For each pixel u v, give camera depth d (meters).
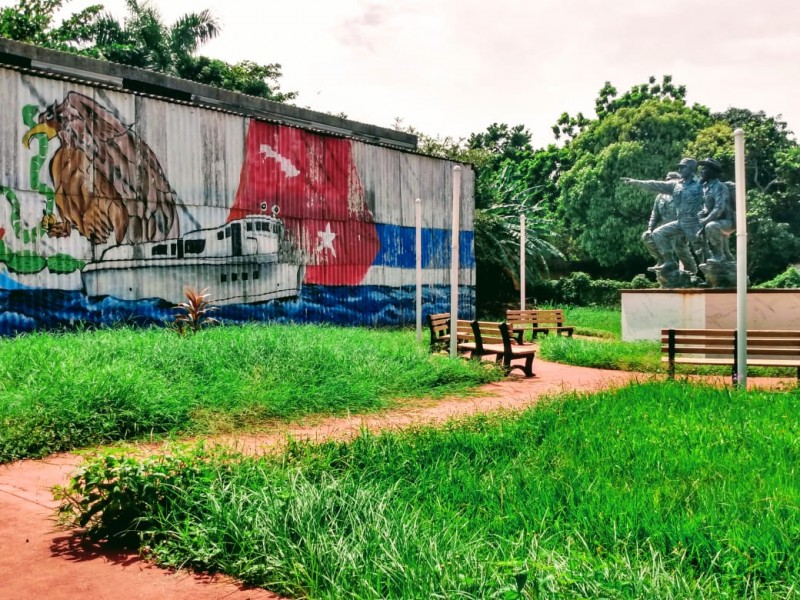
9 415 6.26
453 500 4.23
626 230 38.72
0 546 3.87
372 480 4.55
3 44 15.69
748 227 39.06
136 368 8.00
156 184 15.61
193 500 4.02
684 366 12.05
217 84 31.59
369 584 3.05
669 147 39.34
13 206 13.21
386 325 21.50
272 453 5.30
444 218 23.72
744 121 50.31
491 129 58.16
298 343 10.08
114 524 4.00
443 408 8.33
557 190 48.69
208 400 7.48
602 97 48.94
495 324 11.48
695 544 3.41
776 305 13.48
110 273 14.71
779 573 3.17
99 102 14.61
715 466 4.83
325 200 19.64
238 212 17.34
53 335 12.19
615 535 3.51
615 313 28.34
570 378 11.19
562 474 4.63
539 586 2.89
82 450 6.03
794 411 6.89
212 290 16.70
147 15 29.56
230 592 3.31
